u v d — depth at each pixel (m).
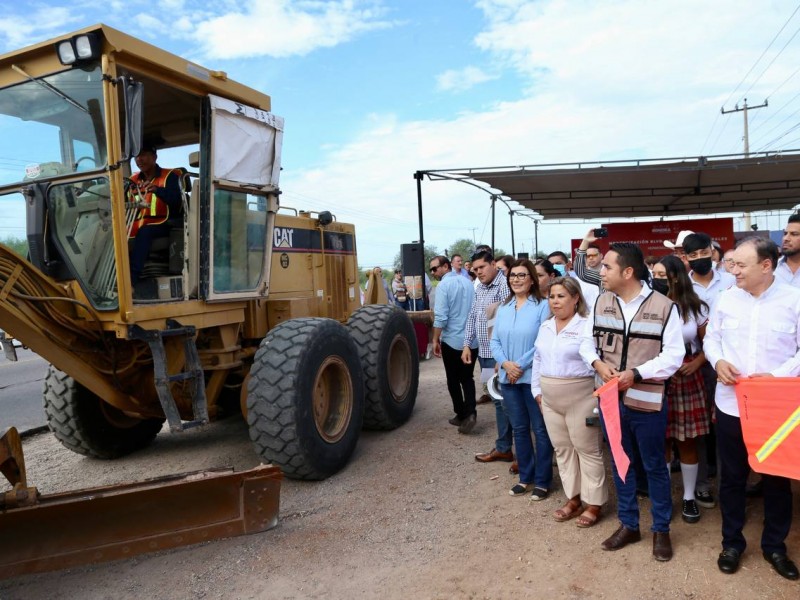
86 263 3.97
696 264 4.21
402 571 3.30
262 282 5.04
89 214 3.95
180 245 4.73
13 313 3.59
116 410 5.43
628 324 3.29
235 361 4.95
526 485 4.30
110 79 3.59
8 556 3.21
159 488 3.42
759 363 3.01
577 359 3.66
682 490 4.19
